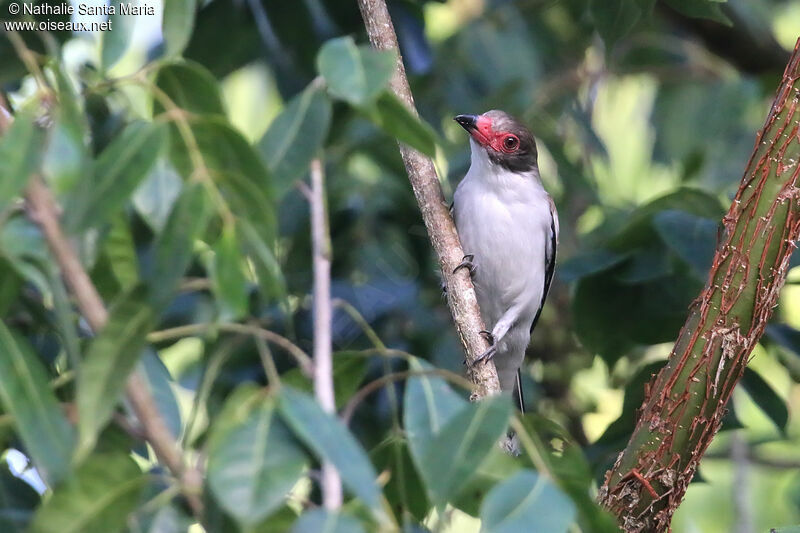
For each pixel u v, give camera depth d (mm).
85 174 4488
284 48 9992
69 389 5754
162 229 4520
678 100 14641
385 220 11211
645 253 10016
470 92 13523
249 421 4445
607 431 9648
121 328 4383
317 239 5215
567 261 10078
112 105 7148
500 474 5070
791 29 16438
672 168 14961
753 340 7480
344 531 4023
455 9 15398
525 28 14086
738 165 14789
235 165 4680
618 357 10586
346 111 9672
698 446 7477
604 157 14383
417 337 10570
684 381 7480
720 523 13695
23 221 4703
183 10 5031
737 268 7457
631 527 7418
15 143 4500
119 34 5312
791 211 7406
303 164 5031
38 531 4426
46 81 5242
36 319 6113
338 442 4234
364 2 8406
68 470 4438
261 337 4703
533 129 13711
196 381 9305
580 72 14203
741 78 13750
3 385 4453
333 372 5738
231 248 4602
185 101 5020
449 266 8766
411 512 5711
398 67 8273
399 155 10836
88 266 5180
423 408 5020
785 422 9648
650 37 14594
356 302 10531
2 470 5742
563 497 4402
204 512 4695
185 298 8070
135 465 4652
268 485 4301
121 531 4648
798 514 11219
